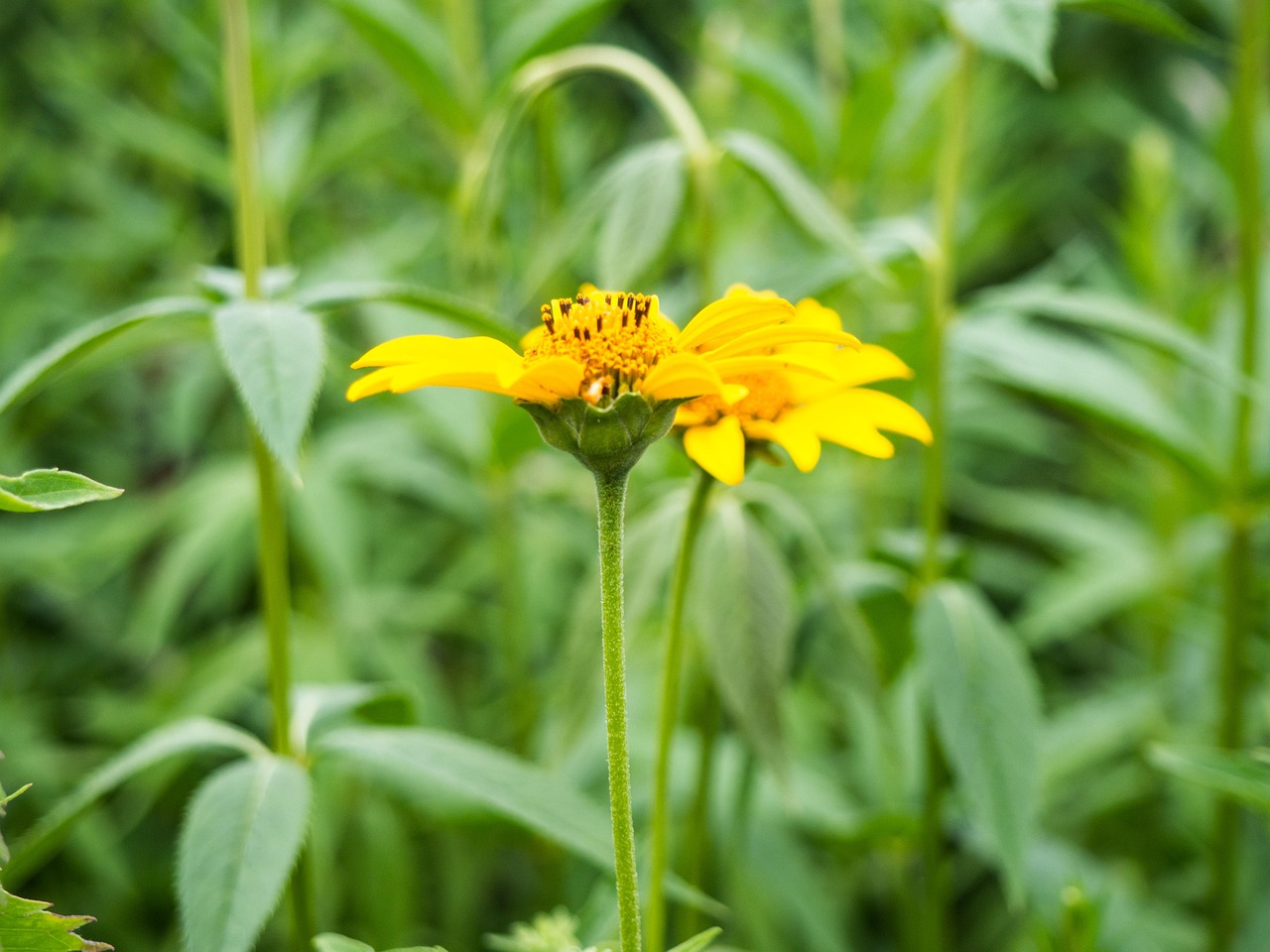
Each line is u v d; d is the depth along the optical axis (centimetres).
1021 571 97
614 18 122
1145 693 77
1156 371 77
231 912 50
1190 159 100
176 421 86
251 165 54
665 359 46
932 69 70
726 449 48
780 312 48
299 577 88
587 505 79
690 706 66
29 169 104
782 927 69
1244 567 62
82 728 85
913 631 59
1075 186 120
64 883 77
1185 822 72
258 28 80
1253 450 63
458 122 70
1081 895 54
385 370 48
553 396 47
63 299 97
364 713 57
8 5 113
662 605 69
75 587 87
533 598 84
